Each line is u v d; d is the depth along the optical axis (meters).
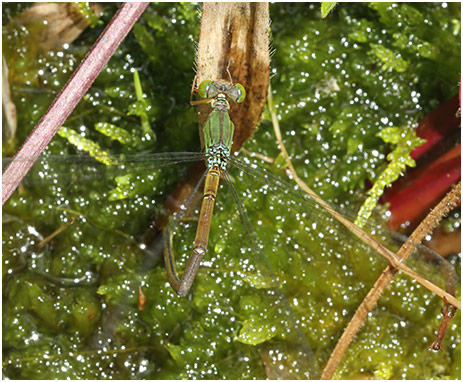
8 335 0.18
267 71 0.18
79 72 0.18
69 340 0.18
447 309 0.18
